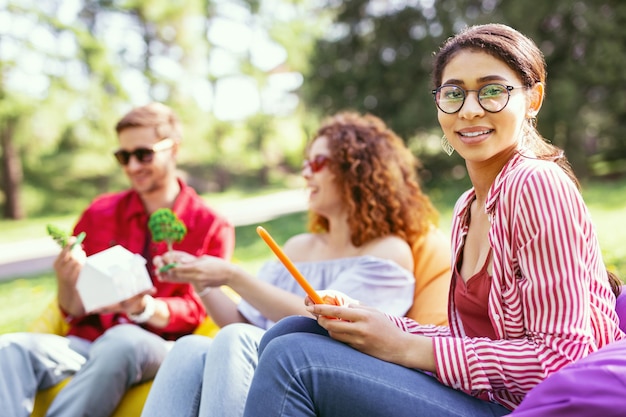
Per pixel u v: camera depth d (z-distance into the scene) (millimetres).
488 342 1512
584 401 1229
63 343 2373
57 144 18938
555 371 1428
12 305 6191
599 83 10695
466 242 1749
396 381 1508
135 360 2189
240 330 1875
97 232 2822
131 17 19281
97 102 17688
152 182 2793
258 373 1531
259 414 1496
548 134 11016
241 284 2283
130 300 2389
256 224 10391
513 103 1594
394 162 2520
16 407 2160
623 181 10305
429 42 11398
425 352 1551
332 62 12297
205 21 20859
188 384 1866
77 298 2588
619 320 1719
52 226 2504
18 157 19188
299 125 22906
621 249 4805
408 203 2508
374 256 2406
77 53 17250
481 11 11359
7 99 16406
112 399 2170
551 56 10922
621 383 1230
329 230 2684
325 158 2469
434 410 1495
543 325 1450
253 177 25000
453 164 12188
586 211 1502
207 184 23688
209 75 21250
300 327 1672
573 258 1435
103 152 19234
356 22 12289
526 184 1478
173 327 2576
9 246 13133
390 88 11953
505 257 1523
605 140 12477
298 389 1491
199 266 2271
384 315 1606
